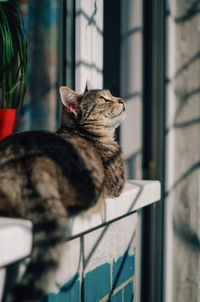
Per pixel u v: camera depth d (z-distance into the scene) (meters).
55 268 0.86
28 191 0.97
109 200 1.31
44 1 1.88
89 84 1.78
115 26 2.25
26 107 1.88
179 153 2.32
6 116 1.38
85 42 1.86
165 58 2.24
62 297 1.23
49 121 1.93
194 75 2.33
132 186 1.67
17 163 1.03
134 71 2.26
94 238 1.46
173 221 2.29
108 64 2.19
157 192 1.89
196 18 2.31
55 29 1.89
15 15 1.56
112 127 1.73
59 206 0.97
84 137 1.60
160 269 2.26
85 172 1.16
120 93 2.29
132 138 2.26
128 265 1.85
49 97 1.92
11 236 0.84
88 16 1.88
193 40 2.32
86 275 1.41
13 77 1.55
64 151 1.14
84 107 1.66
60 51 1.89
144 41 2.34
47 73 1.91
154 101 2.29
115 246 1.67
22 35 1.53
